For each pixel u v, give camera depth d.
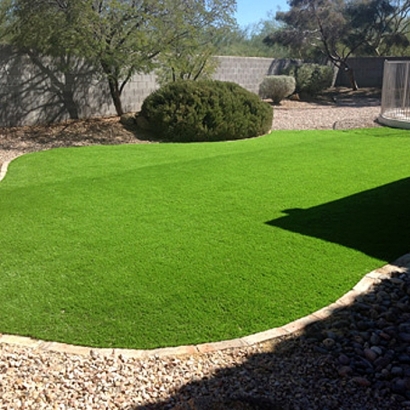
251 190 6.07
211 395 2.25
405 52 25.64
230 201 5.61
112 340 2.81
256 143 10.16
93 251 4.16
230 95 11.23
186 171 7.21
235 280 3.56
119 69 11.38
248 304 3.20
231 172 7.11
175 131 10.94
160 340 2.80
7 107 10.68
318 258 3.93
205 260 3.93
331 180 6.55
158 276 3.64
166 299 3.29
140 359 2.62
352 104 18.89
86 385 2.37
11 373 2.48
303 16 21.48
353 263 3.83
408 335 2.75
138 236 4.51
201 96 11.07
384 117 12.84
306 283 3.50
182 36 11.45
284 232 4.54
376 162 7.72
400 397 2.22
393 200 5.55
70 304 3.24
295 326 2.93
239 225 4.77
